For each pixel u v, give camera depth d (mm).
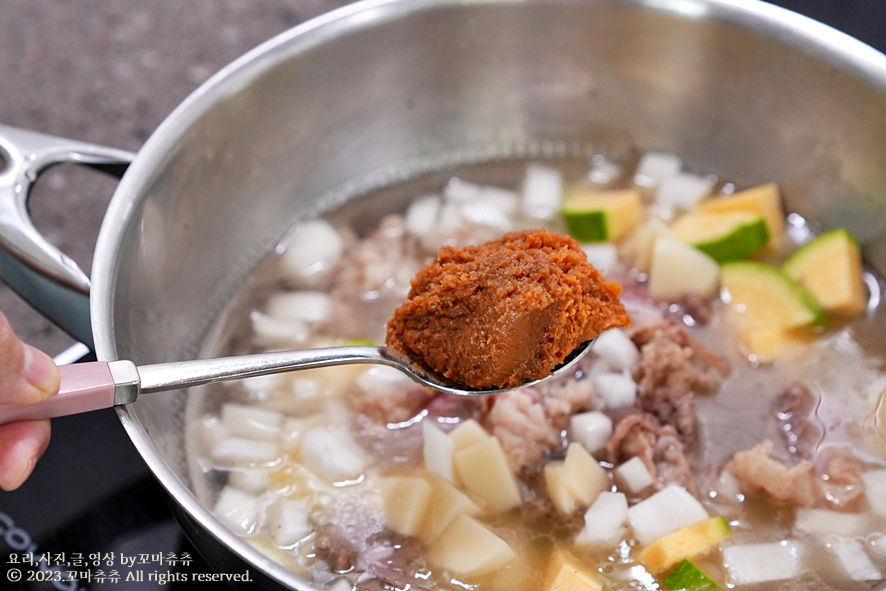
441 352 373
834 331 429
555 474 387
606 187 487
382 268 456
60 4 647
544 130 497
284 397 419
